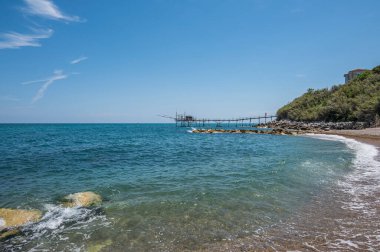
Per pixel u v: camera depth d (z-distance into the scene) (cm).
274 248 639
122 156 2425
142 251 641
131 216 861
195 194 1098
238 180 1348
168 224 795
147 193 1125
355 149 2628
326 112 7594
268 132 6425
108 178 1444
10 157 2330
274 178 1378
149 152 2762
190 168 1745
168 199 1032
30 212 870
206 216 855
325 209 905
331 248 634
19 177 1488
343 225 766
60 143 3909
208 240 689
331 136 4697
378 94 6178
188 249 646
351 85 8344
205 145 3628
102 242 690
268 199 1023
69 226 789
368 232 717
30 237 722
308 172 1521
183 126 14862
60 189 1207
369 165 1720
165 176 1481
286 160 2005
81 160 2159
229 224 790
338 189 1155
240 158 2219
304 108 9944
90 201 1002
